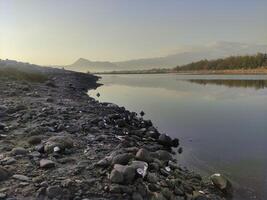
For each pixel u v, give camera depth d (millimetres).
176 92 59656
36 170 9703
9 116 17469
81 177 9258
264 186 11859
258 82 96438
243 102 42469
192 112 32938
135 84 90000
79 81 80000
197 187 11281
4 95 27094
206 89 67562
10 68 50281
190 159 15469
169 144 17969
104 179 9195
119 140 14812
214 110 34562
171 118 28734
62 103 25516
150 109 35312
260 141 19500
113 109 27203
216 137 20719
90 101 32406
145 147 15734
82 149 12133
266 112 32781
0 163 10062
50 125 15711
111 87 75688
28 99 25688
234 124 25703
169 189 9867
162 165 11719
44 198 8125
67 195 8305
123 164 9992
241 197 10867
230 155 16250
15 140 12906
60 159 10695
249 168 14031
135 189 8906
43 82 47125
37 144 12273
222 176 11906
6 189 8359
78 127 15898
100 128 17250
